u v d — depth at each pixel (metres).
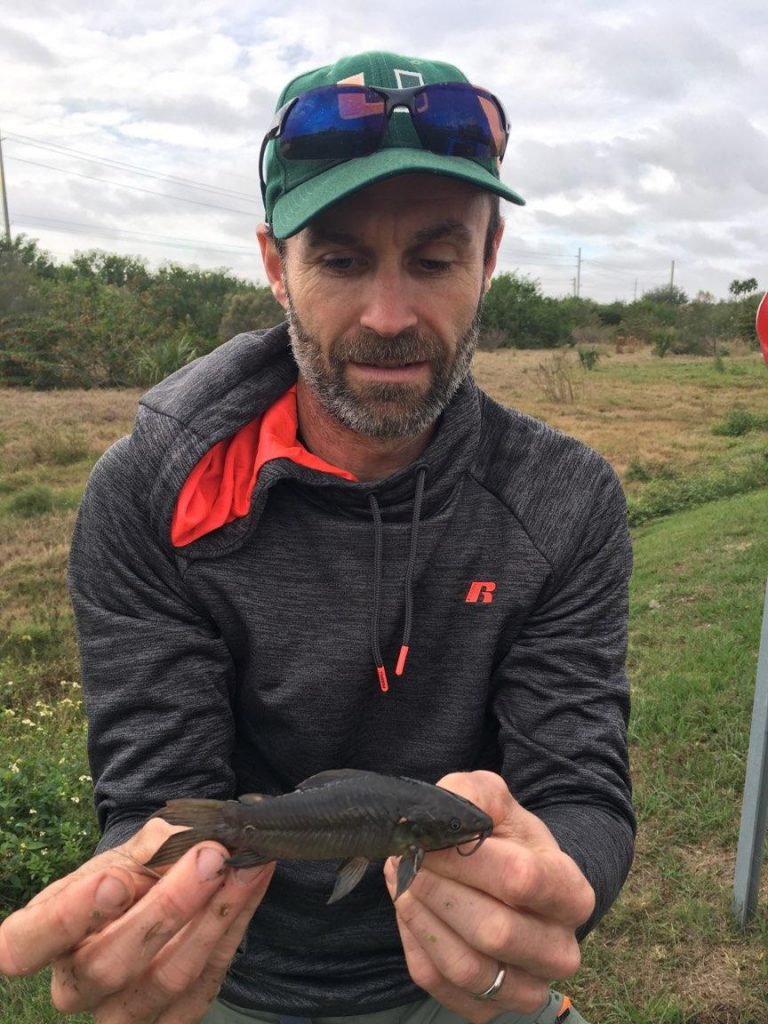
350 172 0.59
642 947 1.28
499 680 0.71
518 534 0.69
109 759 0.66
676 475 5.38
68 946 0.48
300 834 0.50
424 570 0.67
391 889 0.52
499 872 0.48
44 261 18.75
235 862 0.50
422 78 0.66
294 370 0.72
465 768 0.71
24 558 3.83
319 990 0.68
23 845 1.52
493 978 0.51
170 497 0.65
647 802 1.60
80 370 10.16
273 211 0.65
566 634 0.69
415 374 0.63
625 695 0.70
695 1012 1.16
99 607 0.68
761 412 7.95
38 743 2.10
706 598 2.78
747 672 2.08
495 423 0.74
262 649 0.66
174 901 0.48
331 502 0.67
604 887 0.60
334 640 0.66
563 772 0.66
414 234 0.60
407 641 0.66
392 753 0.70
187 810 0.51
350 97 0.59
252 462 0.68
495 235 0.71
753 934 1.28
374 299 0.61
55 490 5.03
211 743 0.66
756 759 1.27
